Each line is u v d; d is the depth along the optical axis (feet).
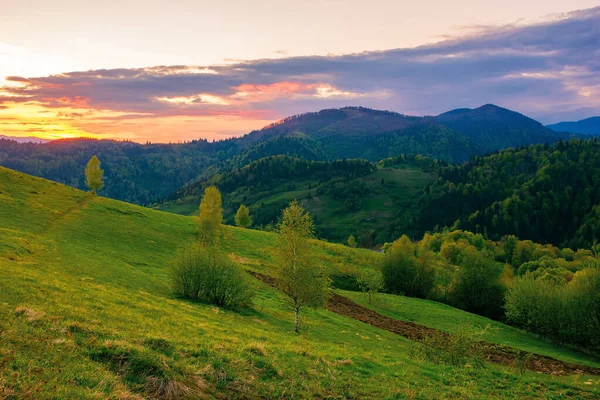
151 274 170.91
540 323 218.38
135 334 62.44
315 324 150.00
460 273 288.51
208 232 271.90
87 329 57.47
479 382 79.97
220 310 132.16
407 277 289.53
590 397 81.56
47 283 86.58
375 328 172.14
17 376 37.81
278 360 65.16
